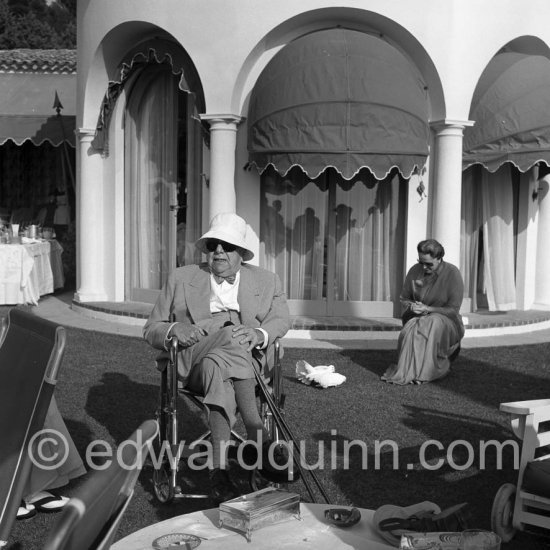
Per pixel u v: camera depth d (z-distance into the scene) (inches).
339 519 125.6
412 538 112.3
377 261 452.4
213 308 207.0
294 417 265.9
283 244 449.7
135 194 494.3
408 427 257.3
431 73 424.8
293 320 434.3
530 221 492.4
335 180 445.7
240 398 186.7
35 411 137.4
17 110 652.1
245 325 205.8
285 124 389.7
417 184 437.7
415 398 295.4
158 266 490.3
